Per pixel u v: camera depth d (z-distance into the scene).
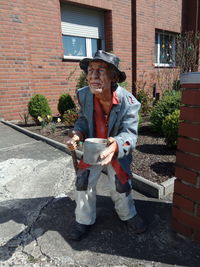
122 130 1.93
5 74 6.56
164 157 3.71
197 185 1.87
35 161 3.77
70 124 5.83
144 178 2.93
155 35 11.13
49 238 2.08
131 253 1.90
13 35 6.54
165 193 2.74
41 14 7.05
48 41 7.33
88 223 2.11
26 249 1.96
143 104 7.39
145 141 4.64
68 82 8.01
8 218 2.37
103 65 1.79
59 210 2.49
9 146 4.54
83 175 2.03
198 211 1.90
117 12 8.91
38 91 7.32
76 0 7.71
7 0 6.31
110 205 2.56
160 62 11.65
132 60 9.81
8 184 3.04
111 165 2.02
